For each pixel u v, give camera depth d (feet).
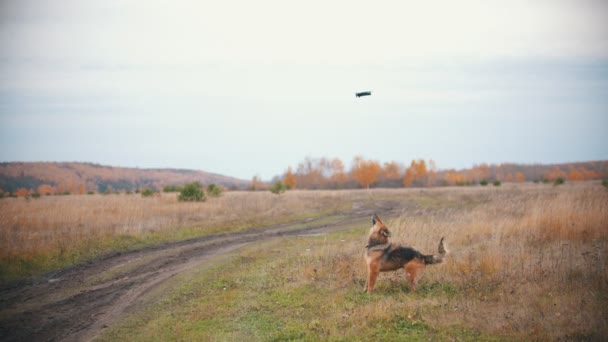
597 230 44.32
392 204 120.16
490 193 133.18
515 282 30.04
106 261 48.57
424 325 24.06
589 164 533.14
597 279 28.68
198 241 61.57
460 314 25.32
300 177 363.97
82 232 57.31
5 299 35.14
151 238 61.05
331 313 27.63
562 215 49.90
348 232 66.54
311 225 79.05
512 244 42.04
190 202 99.45
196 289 36.99
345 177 358.64
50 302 34.30
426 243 45.42
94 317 30.71
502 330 22.56
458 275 33.35
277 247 55.72
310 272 38.19
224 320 28.48
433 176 369.71
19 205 87.66
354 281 34.50
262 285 36.42
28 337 27.22
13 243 48.08
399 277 34.91
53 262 46.01
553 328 22.17
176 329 27.53
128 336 26.89
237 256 50.31
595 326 21.84
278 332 25.32
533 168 543.80
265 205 101.45
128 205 87.81
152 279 40.96
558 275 30.04
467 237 48.16
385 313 25.96
